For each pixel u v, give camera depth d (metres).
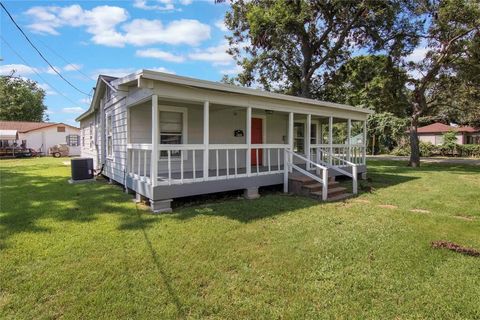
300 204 7.03
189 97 6.74
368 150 32.69
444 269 3.59
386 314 2.72
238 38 19.58
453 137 30.11
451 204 7.23
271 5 17.00
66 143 31.88
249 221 5.52
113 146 9.74
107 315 2.68
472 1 15.12
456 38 16.20
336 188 8.50
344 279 3.33
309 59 18.20
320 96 20.12
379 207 6.86
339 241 4.47
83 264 3.65
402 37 16.97
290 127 9.24
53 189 8.91
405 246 4.29
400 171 15.43
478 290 3.11
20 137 30.69
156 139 6.21
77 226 5.16
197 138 9.59
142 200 7.09
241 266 3.63
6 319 2.61
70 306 2.80
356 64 18.84
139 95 7.14
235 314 2.71
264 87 20.58
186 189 6.60
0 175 12.47
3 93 42.50
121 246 4.24
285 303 2.88
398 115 28.62
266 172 8.34
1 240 4.45
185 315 2.70
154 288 3.12
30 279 3.28
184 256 3.90
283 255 3.95
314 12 16.44
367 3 14.86
